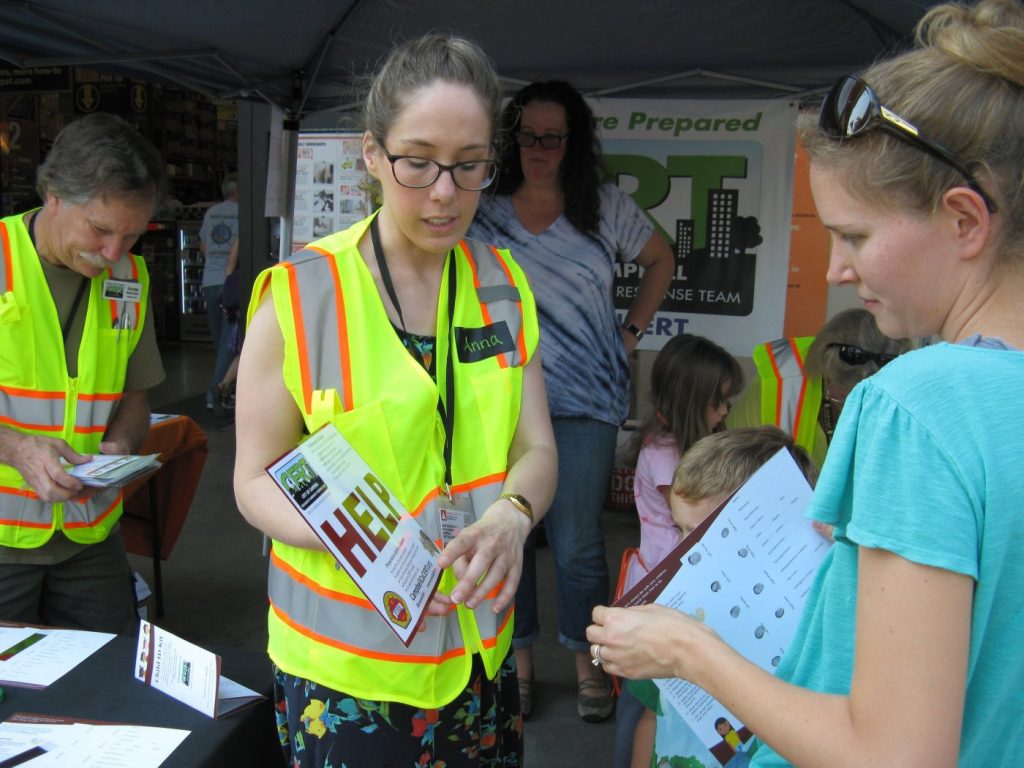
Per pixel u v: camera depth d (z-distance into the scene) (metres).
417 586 1.20
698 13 3.35
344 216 3.38
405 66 1.29
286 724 1.49
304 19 3.31
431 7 3.34
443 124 1.24
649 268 3.30
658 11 3.33
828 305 4.77
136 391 2.34
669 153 4.19
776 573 1.22
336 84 3.81
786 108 4.04
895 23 3.08
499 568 1.27
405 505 1.29
